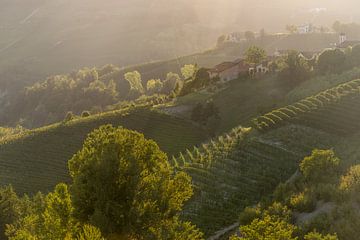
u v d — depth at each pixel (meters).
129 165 30.11
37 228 34.94
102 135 31.69
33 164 97.69
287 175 64.50
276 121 80.31
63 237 29.62
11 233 46.91
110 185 29.89
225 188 62.12
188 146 98.25
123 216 29.36
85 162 30.34
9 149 101.31
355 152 67.12
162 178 31.62
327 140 75.81
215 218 56.19
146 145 31.58
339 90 91.75
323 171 54.00
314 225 39.22
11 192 58.22
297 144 74.06
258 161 68.62
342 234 36.75
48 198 32.84
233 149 72.00
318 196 46.69
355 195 44.38
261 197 59.44
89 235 26.78
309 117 81.25
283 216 44.44
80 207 30.36
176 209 31.70
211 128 103.88
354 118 81.06
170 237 30.86
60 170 95.38
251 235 32.44
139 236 30.00
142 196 30.34
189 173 65.75
